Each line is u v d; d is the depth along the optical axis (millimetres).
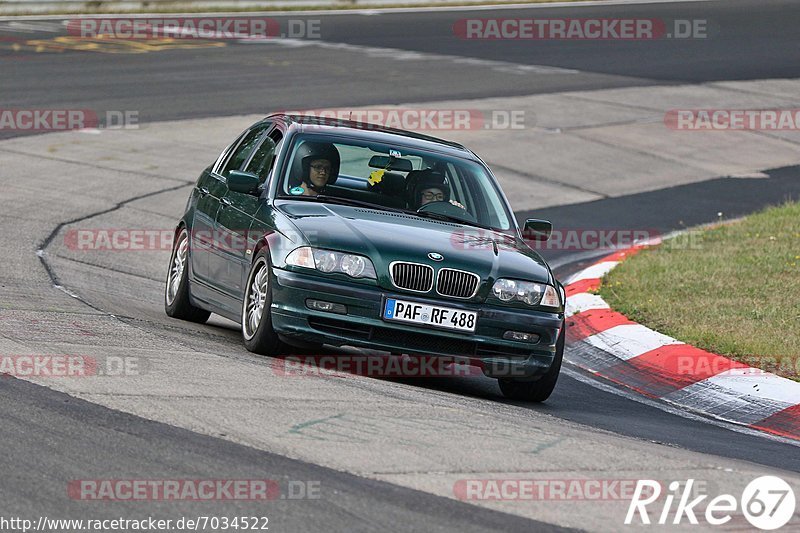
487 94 76688
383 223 24500
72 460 15539
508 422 20047
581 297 36344
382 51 92062
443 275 23297
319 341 23000
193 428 17391
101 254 38750
